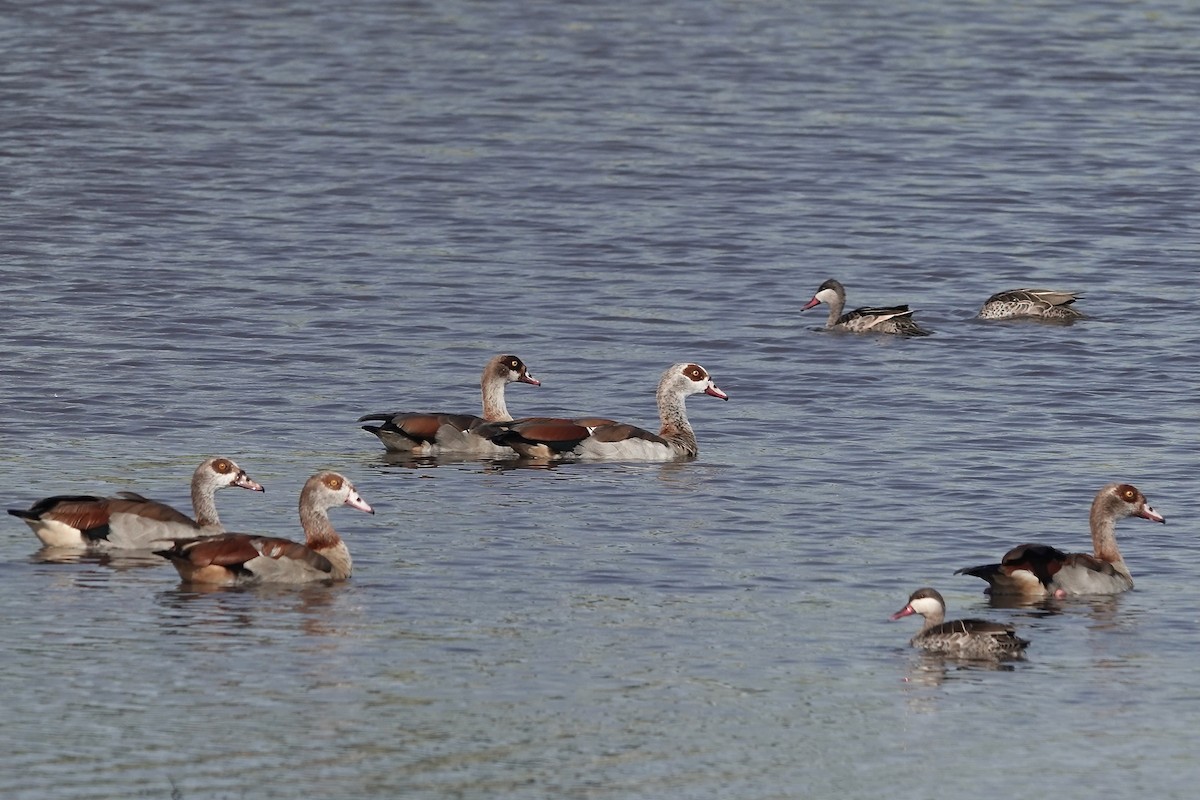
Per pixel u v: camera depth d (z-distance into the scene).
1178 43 80.62
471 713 21.09
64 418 35.19
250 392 37.62
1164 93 71.75
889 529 28.98
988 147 63.66
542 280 48.06
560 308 45.53
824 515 29.72
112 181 57.16
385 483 31.47
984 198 57.56
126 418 35.38
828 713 21.47
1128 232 54.16
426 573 26.22
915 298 47.84
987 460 33.34
